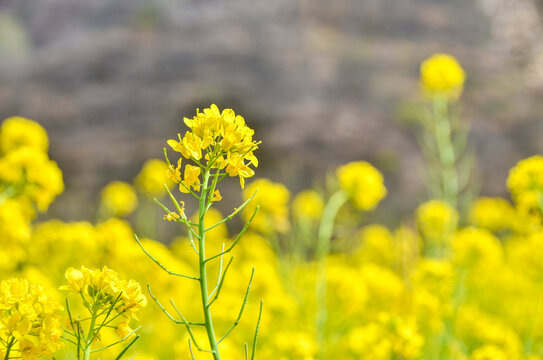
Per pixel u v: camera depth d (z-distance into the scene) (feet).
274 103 61.93
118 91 65.92
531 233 17.43
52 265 15.88
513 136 57.31
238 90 63.87
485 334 15.58
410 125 57.82
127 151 56.75
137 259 15.94
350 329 17.26
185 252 24.66
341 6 79.71
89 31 81.25
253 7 78.33
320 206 20.75
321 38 73.92
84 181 53.36
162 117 61.57
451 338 14.01
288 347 12.46
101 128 60.70
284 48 71.05
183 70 68.23
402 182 50.26
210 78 66.23
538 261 17.56
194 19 78.02
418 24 75.66
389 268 24.97
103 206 26.40
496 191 51.80
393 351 11.78
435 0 78.02
